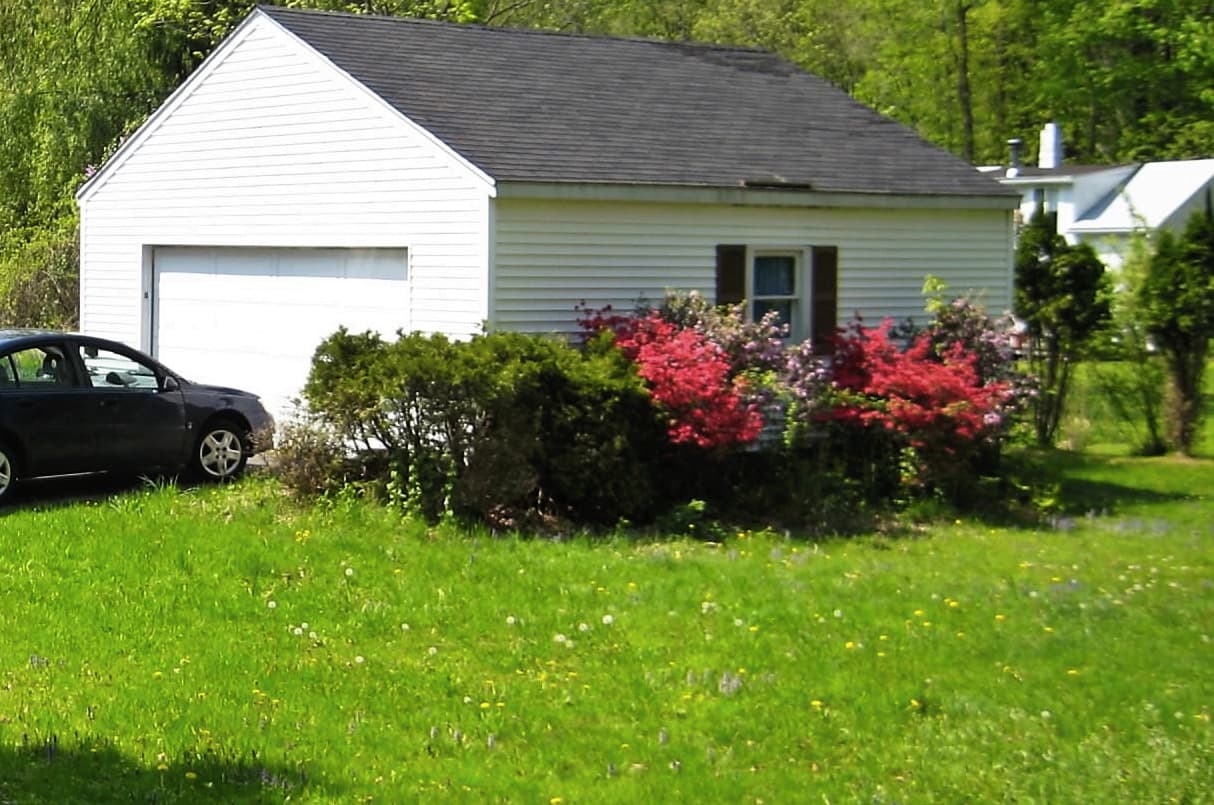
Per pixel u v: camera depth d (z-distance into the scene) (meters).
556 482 14.52
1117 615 11.40
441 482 14.02
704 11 51.62
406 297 16.36
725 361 15.66
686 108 19.27
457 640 10.21
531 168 15.59
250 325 18.38
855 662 9.91
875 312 18.67
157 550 12.41
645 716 8.77
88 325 20.44
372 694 8.98
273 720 8.43
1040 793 7.72
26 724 8.20
